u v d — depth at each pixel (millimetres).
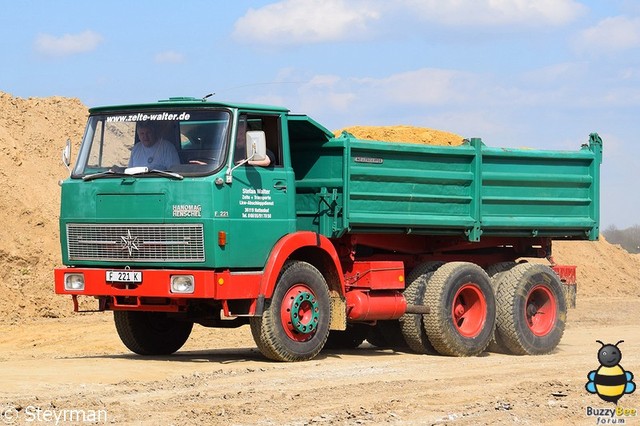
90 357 15422
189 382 12406
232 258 13625
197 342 18828
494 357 16078
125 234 13883
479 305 16500
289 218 14359
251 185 13883
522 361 15203
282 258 14078
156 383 12312
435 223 16047
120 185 13906
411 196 15742
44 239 25781
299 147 15391
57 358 15305
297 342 14414
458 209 16469
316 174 15273
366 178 15203
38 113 31609
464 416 10570
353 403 11195
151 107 14141
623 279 36500
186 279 13469
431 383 12680
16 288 23797
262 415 10422
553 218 17672
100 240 14086
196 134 13828
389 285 15594
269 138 14391
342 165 14961
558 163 17641
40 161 29078
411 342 16281
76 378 12641
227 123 13742
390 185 15523
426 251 16984
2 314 22531
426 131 27031
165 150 13906
